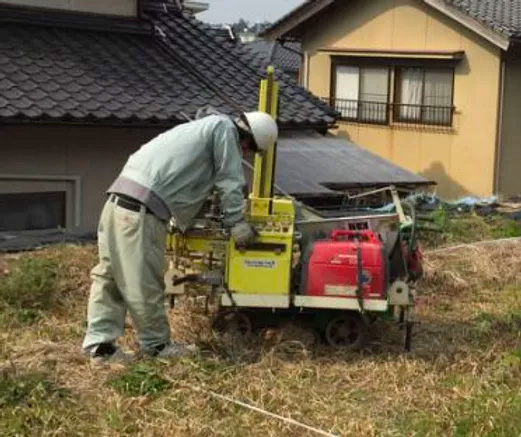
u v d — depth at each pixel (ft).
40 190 30.83
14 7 32.83
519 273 26.89
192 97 32.45
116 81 31.78
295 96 36.50
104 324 17.89
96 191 31.83
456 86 56.75
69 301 21.85
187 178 17.51
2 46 31.35
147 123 30.22
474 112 55.88
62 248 26.32
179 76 33.83
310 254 18.21
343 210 22.41
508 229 34.81
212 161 17.70
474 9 54.70
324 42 65.05
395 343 19.61
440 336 20.17
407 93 59.82
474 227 34.78
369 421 14.97
